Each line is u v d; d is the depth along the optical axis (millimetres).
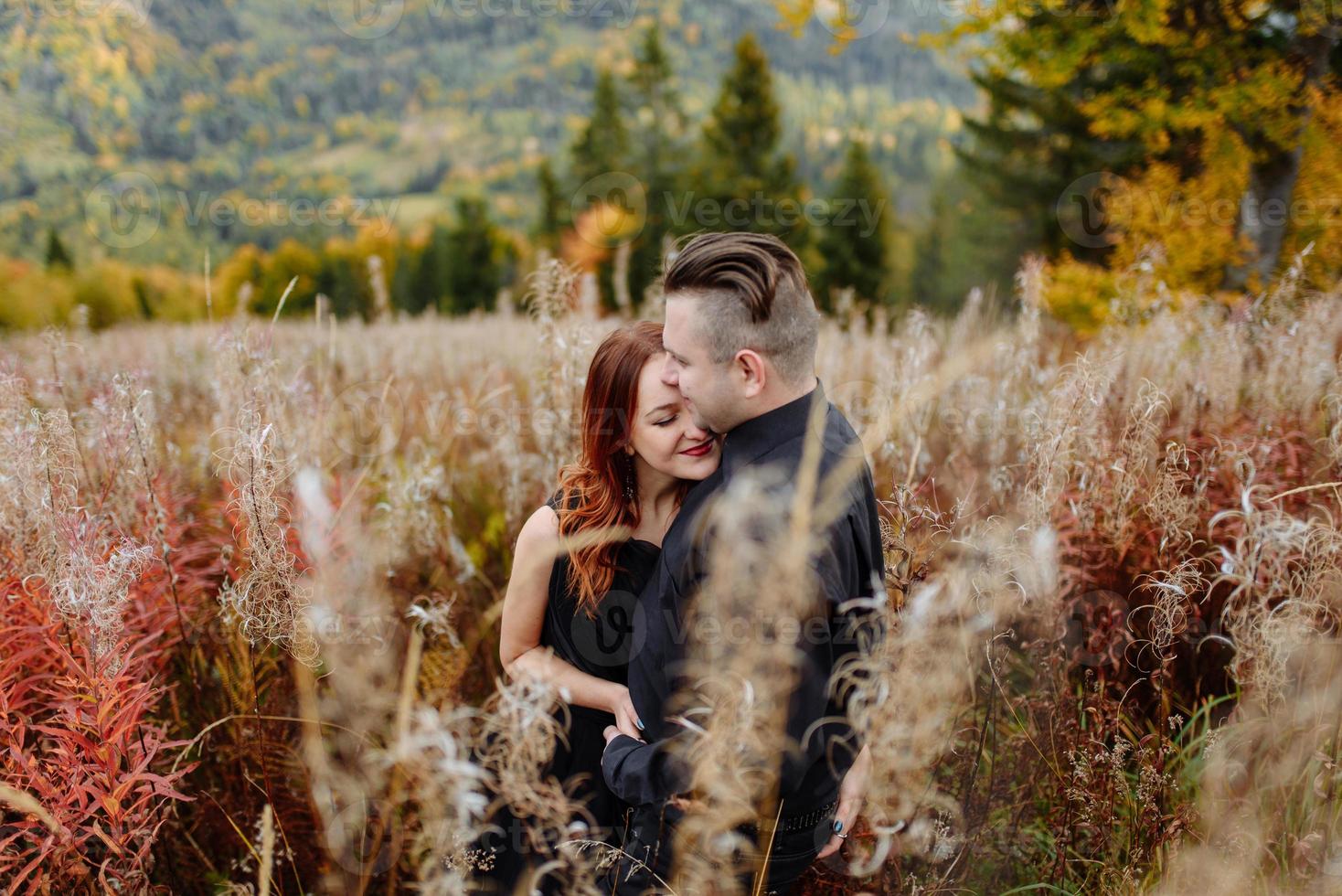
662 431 1713
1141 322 3816
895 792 1691
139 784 1783
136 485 2295
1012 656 2352
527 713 1318
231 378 2418
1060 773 1936
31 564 2033
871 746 1659
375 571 2266
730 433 1641
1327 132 5570
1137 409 2143
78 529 1791
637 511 1853
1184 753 2086
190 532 2760
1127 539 2211
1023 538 1937
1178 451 1949
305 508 2084
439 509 3021
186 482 3057
